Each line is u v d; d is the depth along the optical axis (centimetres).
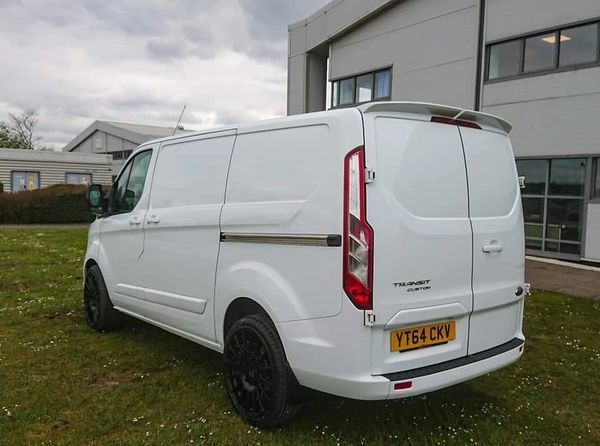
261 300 310
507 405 360
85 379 394
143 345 477
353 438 308
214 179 367
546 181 1195
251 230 324
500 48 1262
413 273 278
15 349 458
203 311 372
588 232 1115
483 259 317
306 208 288
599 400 372
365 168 267
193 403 353
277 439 305
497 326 333
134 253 453
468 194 314
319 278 280
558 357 457
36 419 326
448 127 313
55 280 784
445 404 358
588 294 753
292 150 308
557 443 310
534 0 1178
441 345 297
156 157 446
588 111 1106
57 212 2242
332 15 1689
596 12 1077
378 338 269
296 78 1906
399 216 274
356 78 1678
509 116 1245
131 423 324
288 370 301
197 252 374
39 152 3025
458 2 1336
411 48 1467
